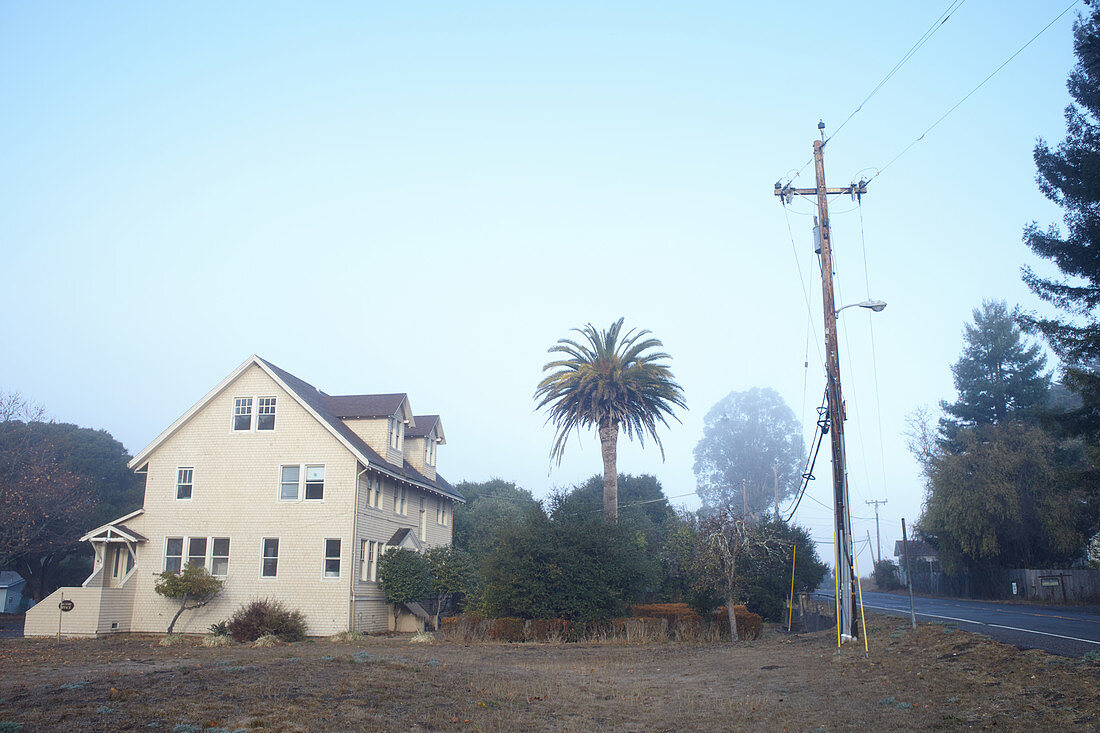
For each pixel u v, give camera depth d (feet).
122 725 33.17
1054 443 163.94
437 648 84.94
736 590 99.76
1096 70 82.94
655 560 134.31
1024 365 211.61
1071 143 86.74
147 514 110.42
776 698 47.83
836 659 62.69
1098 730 31.71
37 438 161.89
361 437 119.55
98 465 183.52
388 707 41.16
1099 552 159.33
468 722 39.81
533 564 99.66
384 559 111.45
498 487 219.61
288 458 109.29
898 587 248.73
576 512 106.42
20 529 138.51
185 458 111.75
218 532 108.47
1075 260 86.89
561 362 141.28
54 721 33.30
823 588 254.88
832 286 77.97
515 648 86.94
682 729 40.19
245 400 112.57
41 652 76.43
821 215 80.23
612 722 42.47
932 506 178.81
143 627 106.63
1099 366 115.14
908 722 37.35
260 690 42.42
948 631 66.59
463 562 116.88
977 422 214.48
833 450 75.10
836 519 74.54
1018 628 69.82
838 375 75.61
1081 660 45.91
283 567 105.60
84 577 175.83
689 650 82.02
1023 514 166.91
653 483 221.46
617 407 135.74
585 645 91.09
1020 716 35.60
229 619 104.47
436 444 143.43
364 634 105.70
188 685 43.37
